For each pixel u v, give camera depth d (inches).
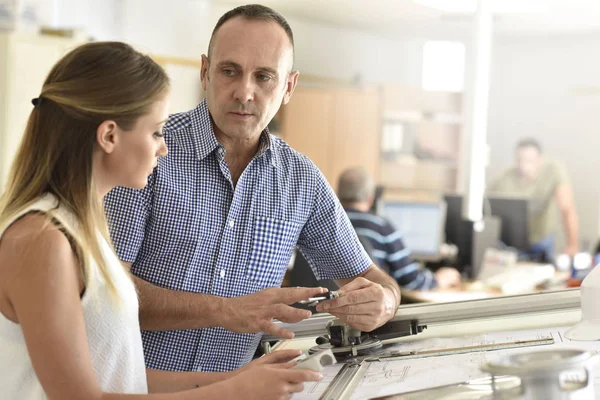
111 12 252.8
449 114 323.3
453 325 69.5
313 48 317.7
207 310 65.1
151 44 269.4
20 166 50.4
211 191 70.5
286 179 74.4
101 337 49.7
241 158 72.4
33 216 47.8
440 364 58.6
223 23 69.6
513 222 233.5
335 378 57.5
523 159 279.3
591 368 50.9
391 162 318.3
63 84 49.8
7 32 175.9
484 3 165.0
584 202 324.8
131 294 52.2
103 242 50.9
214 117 69.1
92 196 49.9
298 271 140.3
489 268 208.1
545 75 332.8
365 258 79.7
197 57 283.3
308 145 312.0
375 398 50.8
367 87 315.6
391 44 339.3
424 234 212.2
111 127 49.6
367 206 161.8
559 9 272.8
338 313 65.1
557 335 64.3
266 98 68.9
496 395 46.7
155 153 52.0
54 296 46.2
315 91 311.3
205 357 70.9
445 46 337.7
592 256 215.6
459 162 322.7
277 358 56.0
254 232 72.4
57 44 181.0
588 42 323.6
